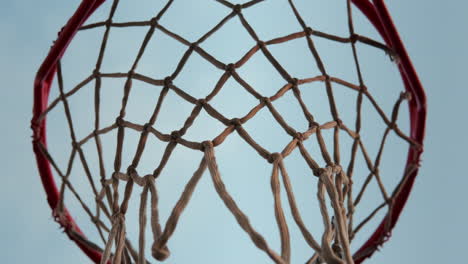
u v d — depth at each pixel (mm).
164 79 1590
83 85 1704
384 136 1814
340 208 1400
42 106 1794
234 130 1440
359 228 1890
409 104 1905
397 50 1740
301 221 1231
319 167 1409
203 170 1328
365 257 1974
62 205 1855
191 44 1612
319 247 1171
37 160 1872
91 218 1812
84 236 1911
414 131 1883
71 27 1663
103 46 1679
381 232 1950
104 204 1734
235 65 1554
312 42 1644
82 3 1643
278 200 1281
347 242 1282
